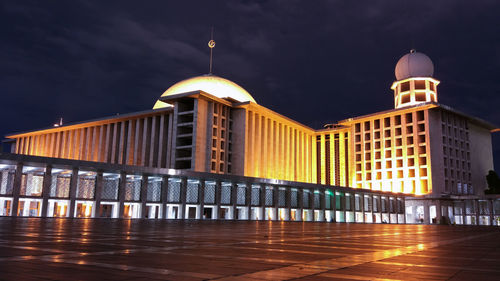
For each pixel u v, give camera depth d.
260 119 89.81
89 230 22.70
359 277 7.93
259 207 63.84
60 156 100.38
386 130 101.44
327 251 13.29
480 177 107.69
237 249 13.45
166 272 8.05
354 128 106.38
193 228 29.62
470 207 91.50
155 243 14.98
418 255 12.45
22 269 7.96
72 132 99.81
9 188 53.28
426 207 90.38
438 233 31.92
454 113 99.38
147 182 52.19
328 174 108.31
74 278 7.11
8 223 28.89
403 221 91.75
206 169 77.31
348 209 78.69
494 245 17.86
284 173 97.00
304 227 38.53
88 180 54.41
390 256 11.97
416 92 101.56
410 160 95.88
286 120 96.38
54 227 24.94
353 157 104.81
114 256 10.46
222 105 83.88
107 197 53.00
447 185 93.44
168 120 85.81
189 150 81.75
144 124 87.38
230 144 85.00
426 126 93.25
